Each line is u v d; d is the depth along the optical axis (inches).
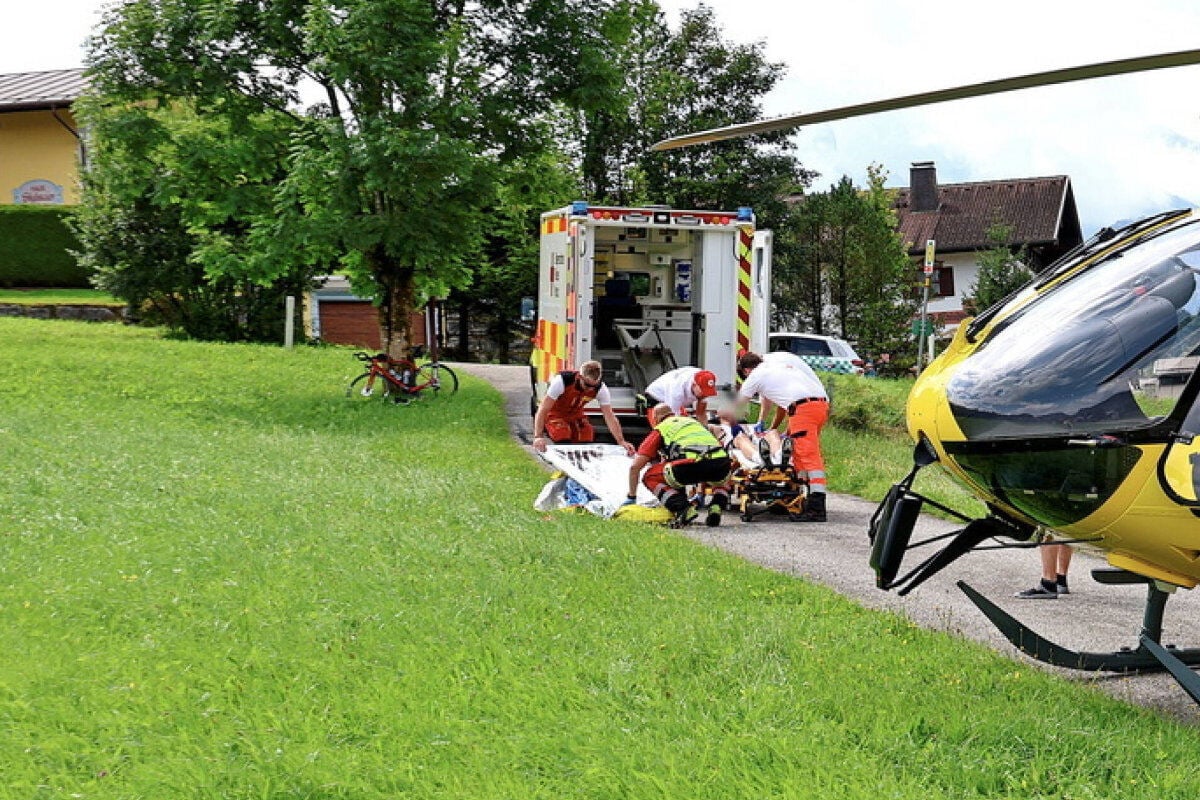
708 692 223.8
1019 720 207.5
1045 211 2118.6
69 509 367.2
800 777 183.3
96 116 780.0
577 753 193.3
